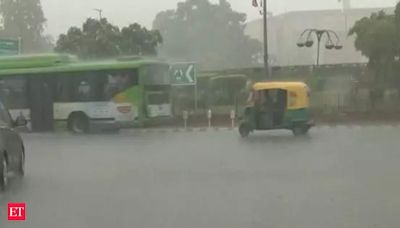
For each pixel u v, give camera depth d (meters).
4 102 30.16
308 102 25.20
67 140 24.95
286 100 24.92
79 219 9.31
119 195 11.49
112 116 29.00
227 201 10.64
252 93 25.30
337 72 42.75
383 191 11.41
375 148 19.17
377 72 41.66
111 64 29.09
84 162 17.17
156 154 18.88
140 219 9.24
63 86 29.62
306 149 19.20
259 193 11.41
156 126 30.52
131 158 17.95
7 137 12.84
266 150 19.14
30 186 12.74
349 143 20.92
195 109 38.25
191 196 11.23
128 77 28.88
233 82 40.75
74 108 29.41
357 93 38.19
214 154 18.44
